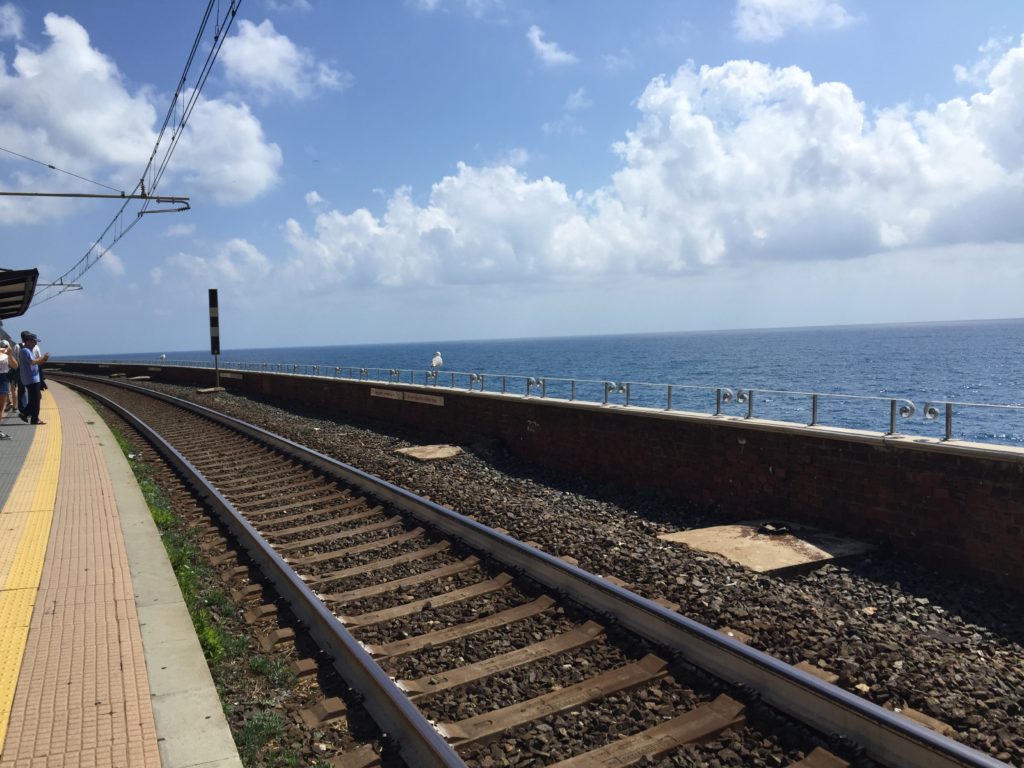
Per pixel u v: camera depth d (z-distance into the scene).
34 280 18.84
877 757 4.05
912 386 47.72
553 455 15.66
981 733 4.53
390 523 9.62
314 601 6.17
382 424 23.84
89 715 4.08
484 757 4.25
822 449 9.94
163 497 11.51
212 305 39.88
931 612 7.48
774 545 9.01
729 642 4.97
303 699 5.04
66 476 11.11
